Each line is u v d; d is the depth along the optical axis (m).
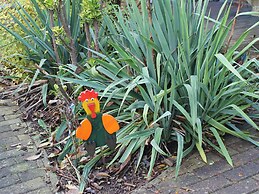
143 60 2.54
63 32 2.87
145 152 2.29
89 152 2.09
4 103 3.36
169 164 2.18
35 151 2.54
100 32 3.16
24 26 3.28
